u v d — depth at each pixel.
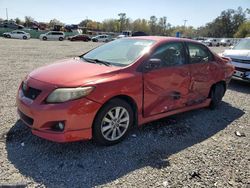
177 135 4.41
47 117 3.35
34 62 12.20
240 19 94.81
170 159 3.63
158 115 4.41
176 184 3.09
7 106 5.19
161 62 4.37
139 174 3.24
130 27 107.69
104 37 48.88
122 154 3.67
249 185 3.16
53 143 3.80
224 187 3.10
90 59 4.53
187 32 108.06
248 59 8.05
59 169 3.22
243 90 8.05
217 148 4.05
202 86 5.25
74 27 81.19
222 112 5.76
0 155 3.43
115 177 3.15
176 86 4.59
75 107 3.33
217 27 98.56
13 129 4.16
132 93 3.87
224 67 5.84
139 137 4.21
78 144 3.82
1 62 11.50
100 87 3.52
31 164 3.29
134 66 4.01
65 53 18.28
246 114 5.73
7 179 2.97
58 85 3.41
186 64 4.83
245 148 4.11
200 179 3.21
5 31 52.47
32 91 3.59
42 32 54.03
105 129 3.71
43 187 2.89
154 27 108.69
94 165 3.36
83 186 2.95
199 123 5.02
